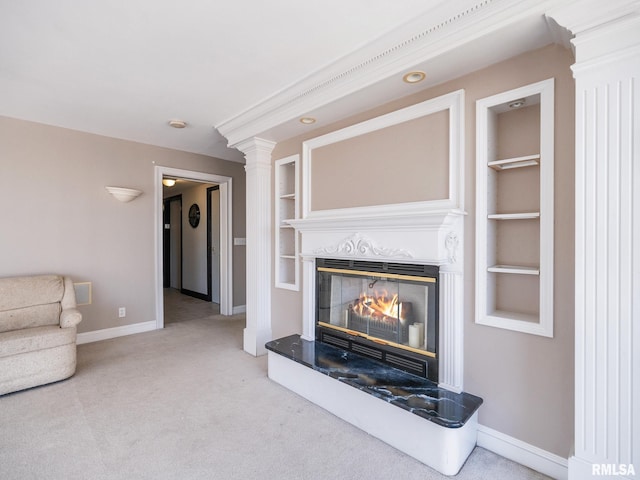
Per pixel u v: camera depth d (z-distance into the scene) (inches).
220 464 70.8
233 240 202.1
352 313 107.2
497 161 73.9
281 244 136.6
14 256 129.9
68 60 86.0
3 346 97.5
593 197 54.7
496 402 74.7
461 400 74.4
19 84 99.8
